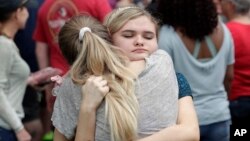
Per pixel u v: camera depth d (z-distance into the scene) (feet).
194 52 33.24
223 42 33.78
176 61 33.30
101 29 20.07
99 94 18.85
